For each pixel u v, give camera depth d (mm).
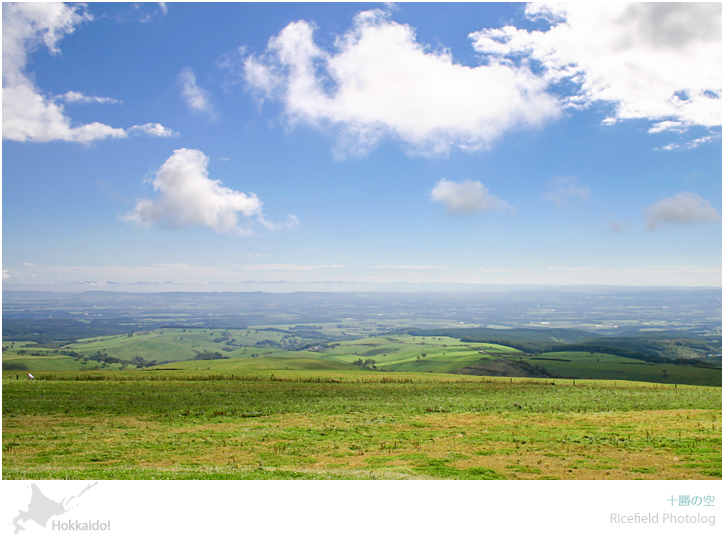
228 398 55750
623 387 84438
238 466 23328
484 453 25766
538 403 52312
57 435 31406
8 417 38625
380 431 32719
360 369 154625
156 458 25203
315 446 28000
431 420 37750
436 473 21984
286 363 157875
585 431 31422
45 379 84688
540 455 25047
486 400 56500
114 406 46062
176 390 64938
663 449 25562
